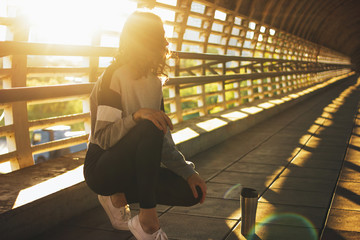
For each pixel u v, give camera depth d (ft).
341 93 56.54
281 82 47.55
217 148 18.49
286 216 9.17
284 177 13.01
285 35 51.80
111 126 5.84
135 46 6.07
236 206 10.05
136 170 5.68
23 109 10.79
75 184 9.19
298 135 21.85
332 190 11.34
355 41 160.56
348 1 84.58
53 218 8.55
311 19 69.15
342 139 20.30
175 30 21.72
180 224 8.81
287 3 44.78
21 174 10.02
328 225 8.55
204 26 24.62
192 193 6.50
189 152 16.21
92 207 9.87
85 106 13.26
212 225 8.71
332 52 120.57
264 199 10.61
